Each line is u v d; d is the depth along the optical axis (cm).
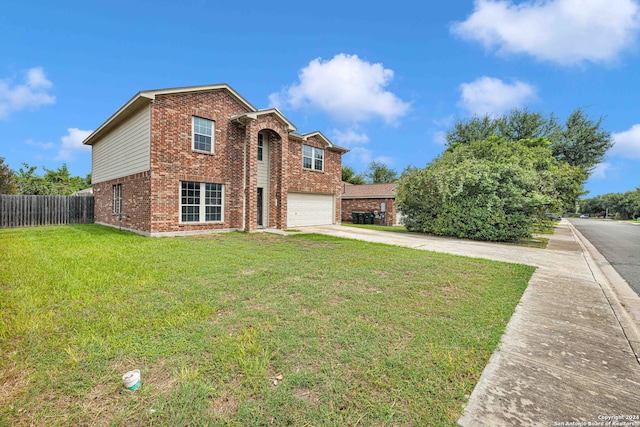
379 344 294
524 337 322
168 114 1080
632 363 275
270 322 339
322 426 190
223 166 1245
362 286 488
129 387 219
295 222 1597
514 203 1154
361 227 1775
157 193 1053
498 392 228
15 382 226
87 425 188
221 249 804
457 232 1280
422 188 1366
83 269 550
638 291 542
